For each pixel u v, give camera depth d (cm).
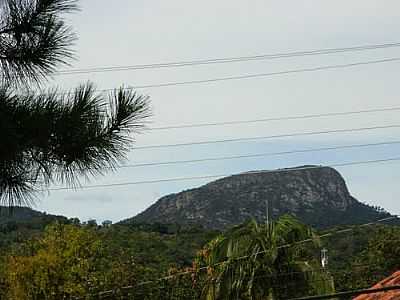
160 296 3525
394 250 3609
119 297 3703
